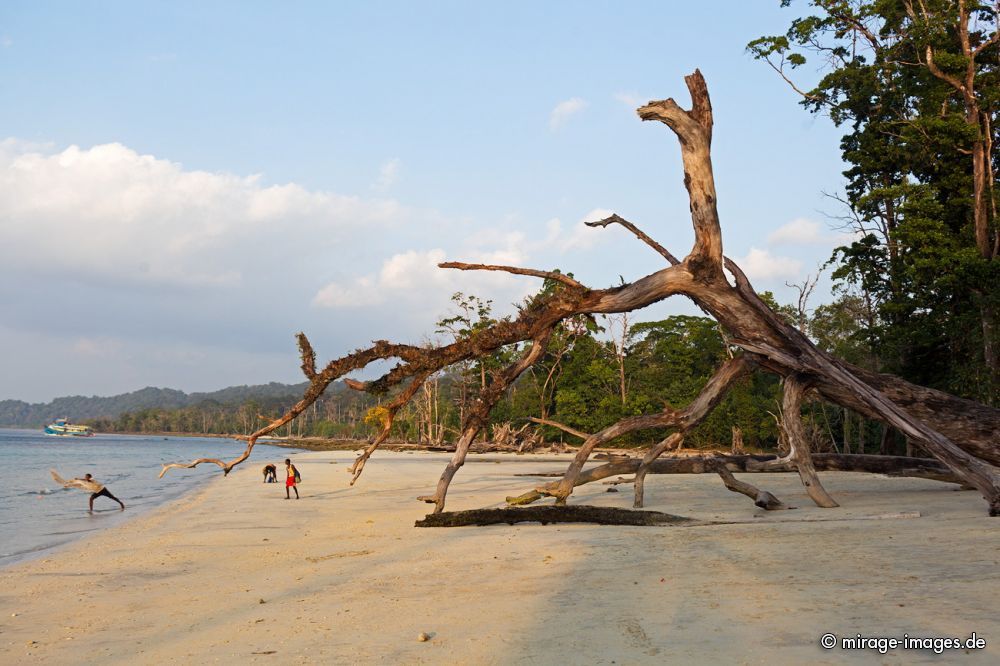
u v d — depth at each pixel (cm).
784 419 1608
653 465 1784
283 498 2483
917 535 982
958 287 2881
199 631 709
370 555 1159
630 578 818
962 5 2984
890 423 1466
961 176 3053
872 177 3434
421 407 8731
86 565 1202
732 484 1709
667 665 494
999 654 464
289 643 631
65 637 723
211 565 1162
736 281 1644
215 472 4419
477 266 1692
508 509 1499
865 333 3266
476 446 6662
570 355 7769
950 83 3000
